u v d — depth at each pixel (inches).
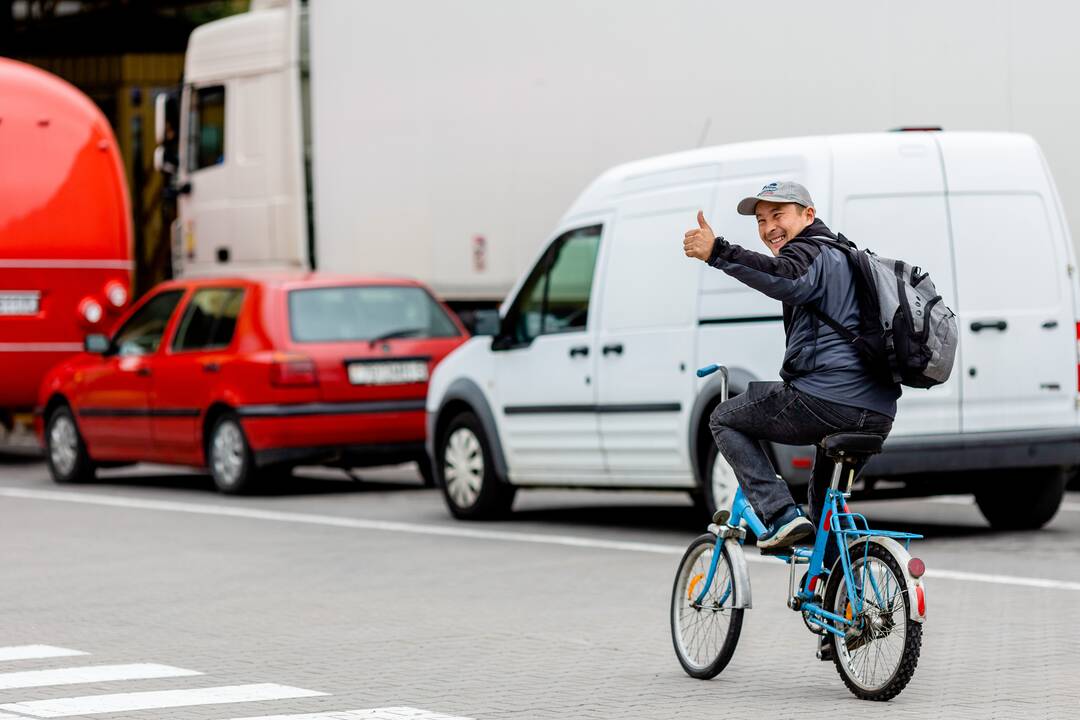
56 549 677.3
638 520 756.0
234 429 855.1
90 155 1060.5
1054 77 741.3
